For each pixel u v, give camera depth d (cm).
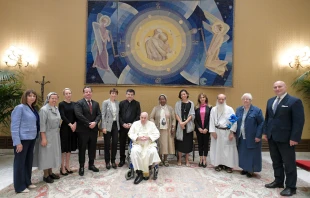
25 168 318
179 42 553
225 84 545
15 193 305
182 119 444
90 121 385
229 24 547
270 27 554
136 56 555
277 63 552
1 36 561
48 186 330
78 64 561
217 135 414
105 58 556
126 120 430
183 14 552
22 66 559
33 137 312
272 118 325
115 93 427
